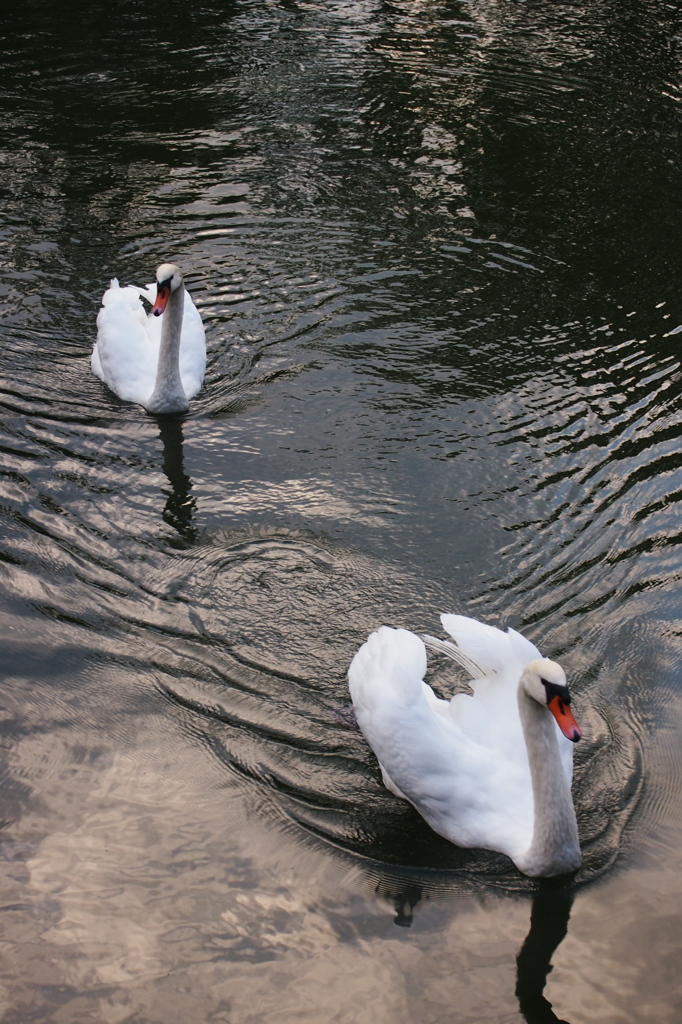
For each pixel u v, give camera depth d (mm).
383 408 5484
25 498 4980
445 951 3781
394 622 4590
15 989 3674
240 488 5090
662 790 4117
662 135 7691
